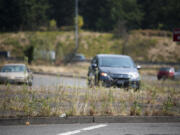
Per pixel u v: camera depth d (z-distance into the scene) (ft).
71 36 645.10
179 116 92.07
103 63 158.40
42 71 326.85
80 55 494.18
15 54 572.51
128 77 146.51
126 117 88.79
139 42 581.12
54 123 84.38
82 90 122.31
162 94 138.82
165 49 561.02
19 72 187.11
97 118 87.35
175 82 254.27
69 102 106.01
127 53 536.42
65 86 135.54
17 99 100.94
